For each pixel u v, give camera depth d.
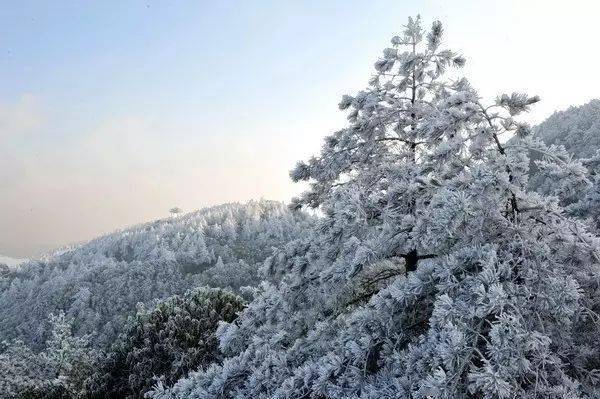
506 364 3.46
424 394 3.46
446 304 3.87
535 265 4.34
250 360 6.27
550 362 3.84
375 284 7.21
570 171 4.78
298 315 6.68
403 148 8.62
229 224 179.88
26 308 128.25
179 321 14.88
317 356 5.82
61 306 117.75
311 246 6.32
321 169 8.76
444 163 5.12
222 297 16.48
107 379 14.84
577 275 4.73
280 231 167.50
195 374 6.57
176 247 166.50
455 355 3.52
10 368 20.64
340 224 5.30
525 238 4.67
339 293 6.54
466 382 3.66
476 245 4.67
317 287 6.34
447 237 4.67
